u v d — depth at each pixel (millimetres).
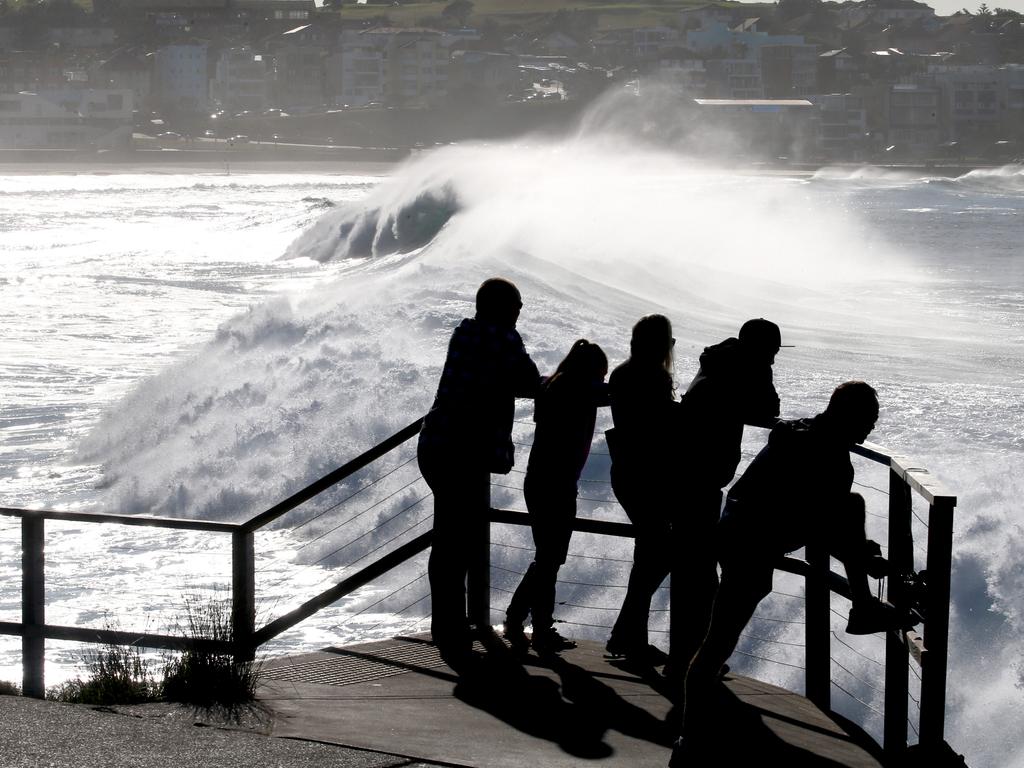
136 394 35719
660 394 12297
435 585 13219
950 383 39375
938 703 9492
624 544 21875
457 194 106000
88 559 23297
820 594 11984
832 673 17766
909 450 28547
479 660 13203
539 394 12961
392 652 13570
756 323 11617
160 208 197750
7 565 22812
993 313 62969
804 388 38156
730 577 10227
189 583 21844
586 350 12945
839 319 60531
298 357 36250
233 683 11625
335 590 13258
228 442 30312
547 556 13180
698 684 10180
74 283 78938
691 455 11727
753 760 10312
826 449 10008
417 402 30234
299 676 12664
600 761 10008
